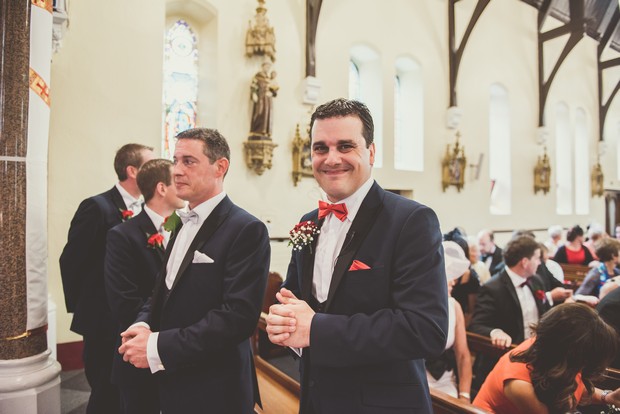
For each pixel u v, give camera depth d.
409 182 8.87
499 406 1.88
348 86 7.77
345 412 1.22
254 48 6.40
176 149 1.83
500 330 2.81
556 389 1.71
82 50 4.89
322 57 7.43
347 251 1.28
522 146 11.51
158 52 5.50
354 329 1.12
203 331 1.57
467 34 9.43
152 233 2.21
